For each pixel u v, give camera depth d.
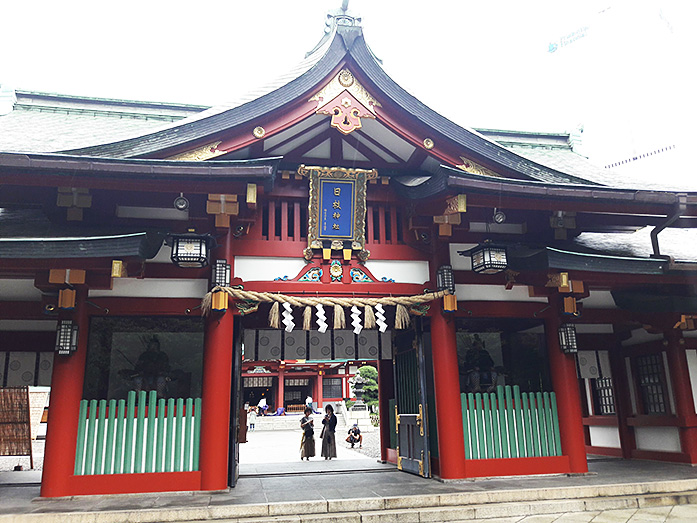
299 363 40.41
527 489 8.38
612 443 13.99
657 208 9.97
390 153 10.32
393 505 7.79
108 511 7.14
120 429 8.70
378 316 9.41
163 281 9.27
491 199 9.45
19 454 12.24
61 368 8.45
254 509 7.39
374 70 9.35
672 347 12.16
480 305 10.31
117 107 15.20
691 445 11.76
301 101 9.19
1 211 9.74
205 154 8.85
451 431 9.58
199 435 8.86
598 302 11.99
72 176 8.06
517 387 10.39
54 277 8.16
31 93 14.38
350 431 20.88
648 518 7.52
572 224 10.65
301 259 9.79
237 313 9.17
